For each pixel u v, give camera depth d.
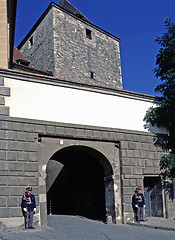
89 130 15.02
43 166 13.58
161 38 17.59
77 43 30.41
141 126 16.80
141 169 16.11
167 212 16.44
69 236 10.91
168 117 17.45
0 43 15.81
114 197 15.20
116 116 16.06
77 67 29.64
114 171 15.48
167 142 17.55
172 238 10.55
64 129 14.34
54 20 28.97
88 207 20.98
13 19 18.59
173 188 16.91
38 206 12.90
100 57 32.41
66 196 24.69
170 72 17.08
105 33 33.84
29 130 13.45
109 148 15.60
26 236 10.64
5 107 13.19
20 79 13.82
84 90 15.38
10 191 12.38
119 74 34.06
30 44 32.94
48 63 28.66
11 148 12.87
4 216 12.04
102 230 12.66
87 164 20.55
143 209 15.34
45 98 14.23
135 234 11.55
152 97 17.50
